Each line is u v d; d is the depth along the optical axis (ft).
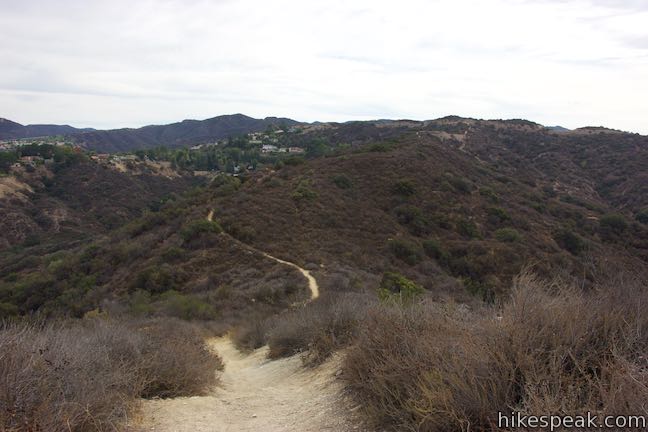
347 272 80.23
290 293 71.10
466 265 88.84
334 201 118.62
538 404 8.00
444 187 127.44
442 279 81.51
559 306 10.63
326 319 25.71
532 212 122.21
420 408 9.69
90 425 11.32
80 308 79.36
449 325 13.56
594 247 80.18
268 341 37.68
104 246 118.11
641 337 9.53
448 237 105.19
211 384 21.39
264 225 105.50
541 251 92.48
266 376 25.40
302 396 17.81
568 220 120.37
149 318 54.03
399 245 96.48
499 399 8.99
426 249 97.76
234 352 41.88
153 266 88.84
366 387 13.39
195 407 16.58
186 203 132.05
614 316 10.09
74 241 183.11
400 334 14.62
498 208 118.42
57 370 12.03
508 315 10.90
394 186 125.90
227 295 70.64
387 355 13.48
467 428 8.79
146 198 255.50
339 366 19.76
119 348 18.42
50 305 85.71
